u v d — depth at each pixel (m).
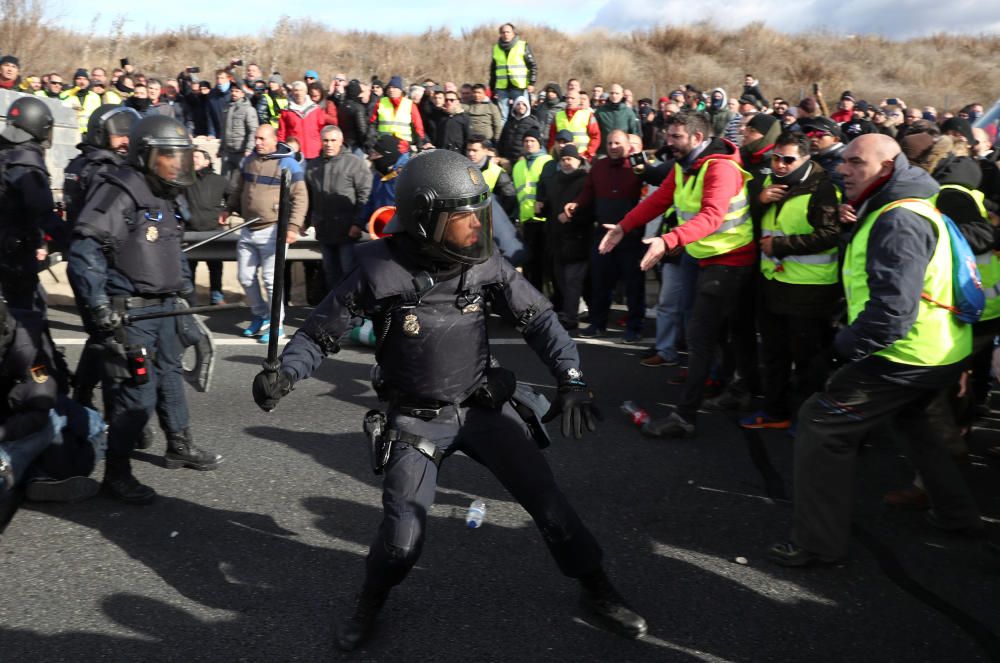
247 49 26.03
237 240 8.01
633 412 5.13
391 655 2.83
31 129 5.02
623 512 3.95
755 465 4.52
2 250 5.07
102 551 3.51
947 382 3.31
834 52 29.72
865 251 3.32
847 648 2.90
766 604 3.17
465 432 2.81
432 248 2.58
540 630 2.98
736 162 4.64
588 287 8.06
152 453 4.55
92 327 3.86
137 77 13.34
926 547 3.61
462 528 3.73
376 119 11.05
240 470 4.36
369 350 6.74
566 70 26.70
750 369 5.39
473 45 27.89
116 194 3.74
